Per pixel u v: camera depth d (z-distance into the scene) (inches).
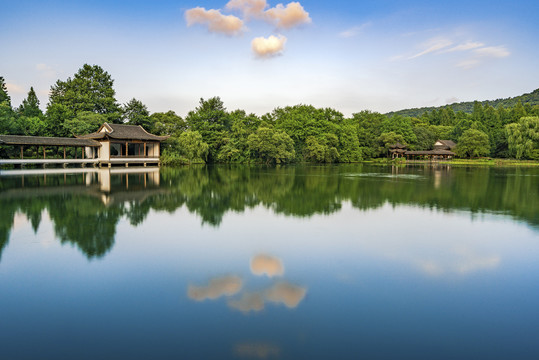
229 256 418.6
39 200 815.1
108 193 949.2
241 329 255.8
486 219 645.9
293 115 4040.4
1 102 2411.4
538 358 224.1
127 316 273.9
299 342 239.9
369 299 306.8
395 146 4001.0
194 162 2974.9
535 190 1111.6
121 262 393.4
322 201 855.1
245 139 3213.6
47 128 2352.4
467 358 224.2
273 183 1306.6
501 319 274.5
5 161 1745.8
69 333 250.2
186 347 233.6
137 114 2787.9
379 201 861.2
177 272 365.4
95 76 3208.7
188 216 654.5
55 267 376.2
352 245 469.1
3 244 457.1
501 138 4244.6
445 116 5861.2
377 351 231.0
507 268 386.6
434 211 727.7
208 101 3415.4
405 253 436.5
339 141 3806.6
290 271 371.6
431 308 291.6
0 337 244.8
